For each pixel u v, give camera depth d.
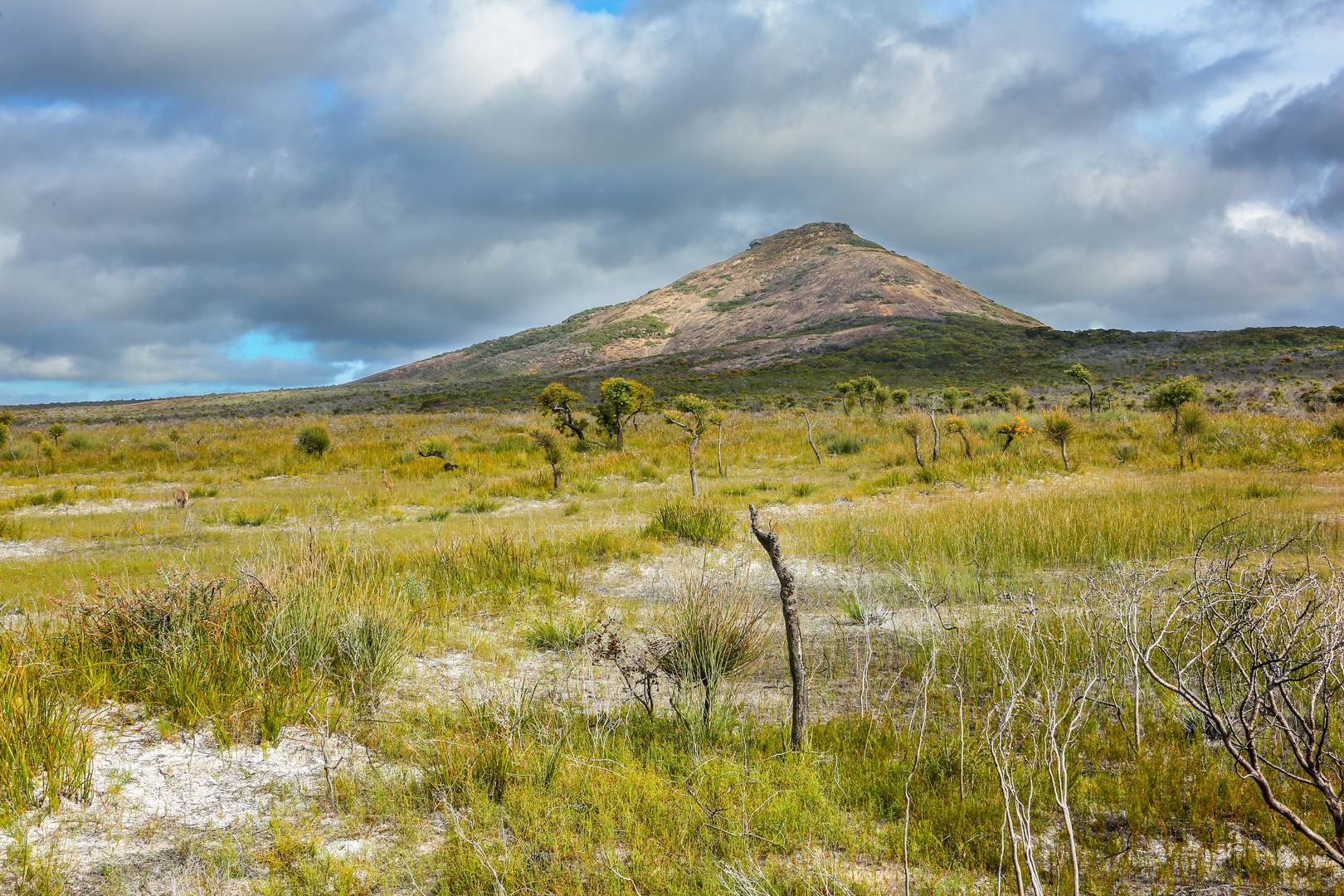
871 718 4.02
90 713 3.71
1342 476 13.36
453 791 3.20
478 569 7.83
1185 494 11.43
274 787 3.22
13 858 2.51
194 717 3.76
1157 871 2.73
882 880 2.65
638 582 7.87
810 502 13.50
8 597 6.73
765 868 2.68
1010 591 6.77
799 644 3.69
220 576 5.18
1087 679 4.40
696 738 3.84
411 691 4.57
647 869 2.63
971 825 3.03
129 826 2.82
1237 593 3.41
